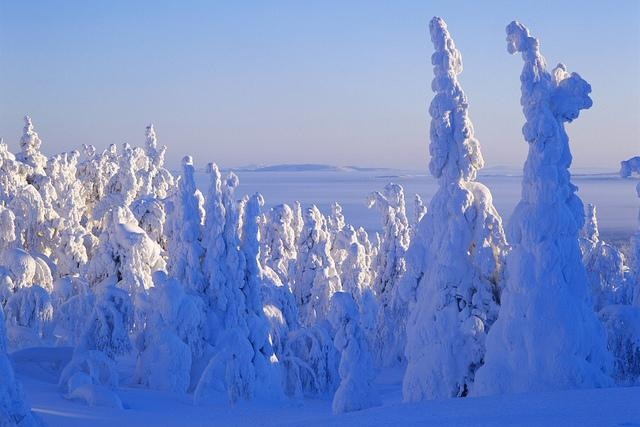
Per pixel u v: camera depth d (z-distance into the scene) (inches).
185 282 1509.6
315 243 2208.4
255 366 1375.5
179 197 1544.0
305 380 1615.4
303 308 2185.0
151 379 1386.6
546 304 818.8
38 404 1106.1
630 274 1512.1
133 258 1825.8
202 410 1237.1
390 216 2105.1
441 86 1024.2
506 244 985.5
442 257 977.5
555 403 649.6
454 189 993.5
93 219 2837.1
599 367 832.9
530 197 840.9
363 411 733.9
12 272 1857.8
